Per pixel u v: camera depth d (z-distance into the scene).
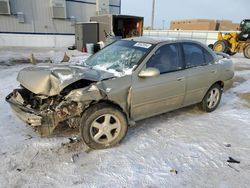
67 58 6.29
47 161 2.98
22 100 3.29
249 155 3.35
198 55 4.45
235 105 5.50
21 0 16.38
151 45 3.86
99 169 2.88
